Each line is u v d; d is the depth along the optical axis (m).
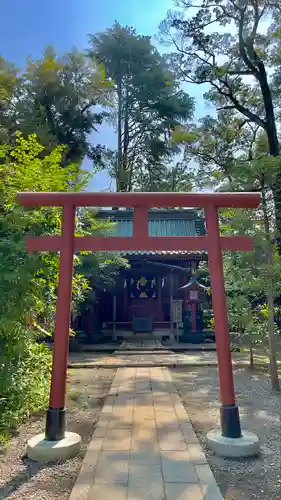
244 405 6.47
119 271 16.88
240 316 8.41
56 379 4.65
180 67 16.06
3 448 4.60
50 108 18.05
